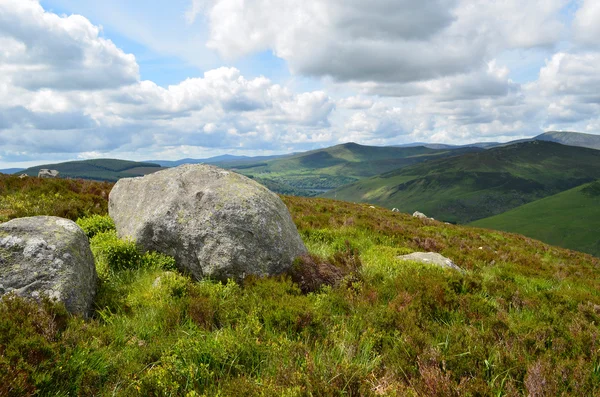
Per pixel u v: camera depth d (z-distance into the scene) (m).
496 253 17.97
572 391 4.41
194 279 8.74
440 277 9.03
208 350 4.75
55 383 4.01
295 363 4.67
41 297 5.54
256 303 6.69
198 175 10.33
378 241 16.17
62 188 15.69
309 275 8.61
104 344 5.04
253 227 8.76
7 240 6.12
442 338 5.81
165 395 4.07
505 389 4.45
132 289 7.50
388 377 4.65
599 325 7.19
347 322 6.28
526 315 7.63
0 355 3.94
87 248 7.27
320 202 28.50
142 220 9.52
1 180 15.04
